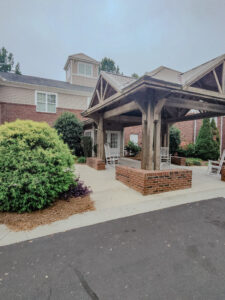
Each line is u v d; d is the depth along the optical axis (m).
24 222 2.84
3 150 3.18
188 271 1.82
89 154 10.04
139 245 2.26
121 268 1.86
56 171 3.45
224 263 1.94
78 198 3.88
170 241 2.34
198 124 13.29
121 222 2.87
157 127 4.81
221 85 5.77
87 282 1.69
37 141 3.55
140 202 3.75
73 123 10.97
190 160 9.74
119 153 11.52
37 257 2.03
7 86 11.78
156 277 1.75
